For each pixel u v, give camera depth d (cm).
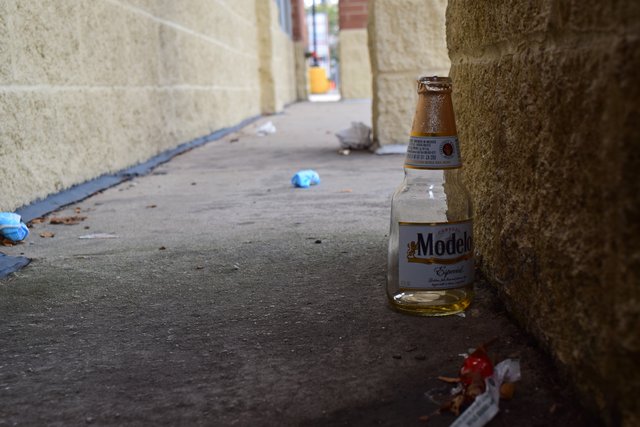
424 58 524
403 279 157
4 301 188
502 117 152
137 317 172
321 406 121
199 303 180
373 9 527
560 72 115
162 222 299
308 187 388
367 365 136
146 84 534
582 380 111
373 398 123
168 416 120
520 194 140
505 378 120
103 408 124
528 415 113
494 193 161
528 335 141
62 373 139
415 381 128
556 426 109
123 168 471
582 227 108
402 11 519
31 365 144
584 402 111
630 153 89
